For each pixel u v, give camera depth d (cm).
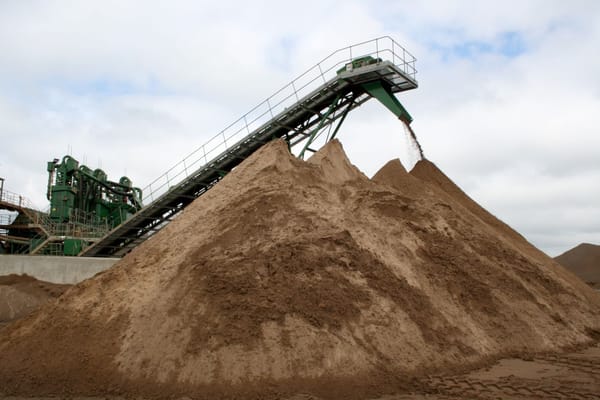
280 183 1562
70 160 3850
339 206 1587
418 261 1480
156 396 967
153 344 1075
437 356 1142
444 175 2630
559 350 1382
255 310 1074
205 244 1342
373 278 1263
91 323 1205
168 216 3189
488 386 1023
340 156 2009
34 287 2500
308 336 1044
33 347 1180
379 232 1534
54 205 3738
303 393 950
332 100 2698
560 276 2066
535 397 958
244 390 946
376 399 954
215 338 1028
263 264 1197
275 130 2742
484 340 1284
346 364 1020
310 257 1238
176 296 1166
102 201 4169
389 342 1110
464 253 1630
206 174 2892
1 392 1065
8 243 3900
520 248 2205
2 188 3847
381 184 1975
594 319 1681
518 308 1479
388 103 2575
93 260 2711
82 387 1040
